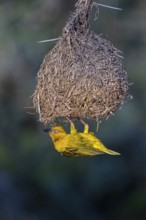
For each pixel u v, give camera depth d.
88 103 8.62
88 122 16.45
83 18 8.77
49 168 17.00
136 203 16.45
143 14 16.34
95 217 16.12
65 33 8.77
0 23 16.20
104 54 8.75
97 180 16.64
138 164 16.88
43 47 16.31
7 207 15.06
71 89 8.59
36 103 8.87
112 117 17.28
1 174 15.94
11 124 18.08
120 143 16.97
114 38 16.09
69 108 8.66
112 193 16.62
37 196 15.92
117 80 8.66
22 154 17.53
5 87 17.83
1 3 16.20
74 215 15.98
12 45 16.38
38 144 17.75
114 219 16.30
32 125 18.23
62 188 16.25
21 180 16.45
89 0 8.77
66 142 8.88
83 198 16.39
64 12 16.28
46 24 16.28
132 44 16.59
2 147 17.64
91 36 8.81
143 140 17.06
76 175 16.78
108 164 16.84
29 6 16.17
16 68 17.17
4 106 18.05
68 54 8.70
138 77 17.25
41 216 15.48
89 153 8.79
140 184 16.72
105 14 15.61
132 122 17.33
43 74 8.80
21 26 16.20
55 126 9.00
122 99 8.80
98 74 8.62
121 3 15.95
